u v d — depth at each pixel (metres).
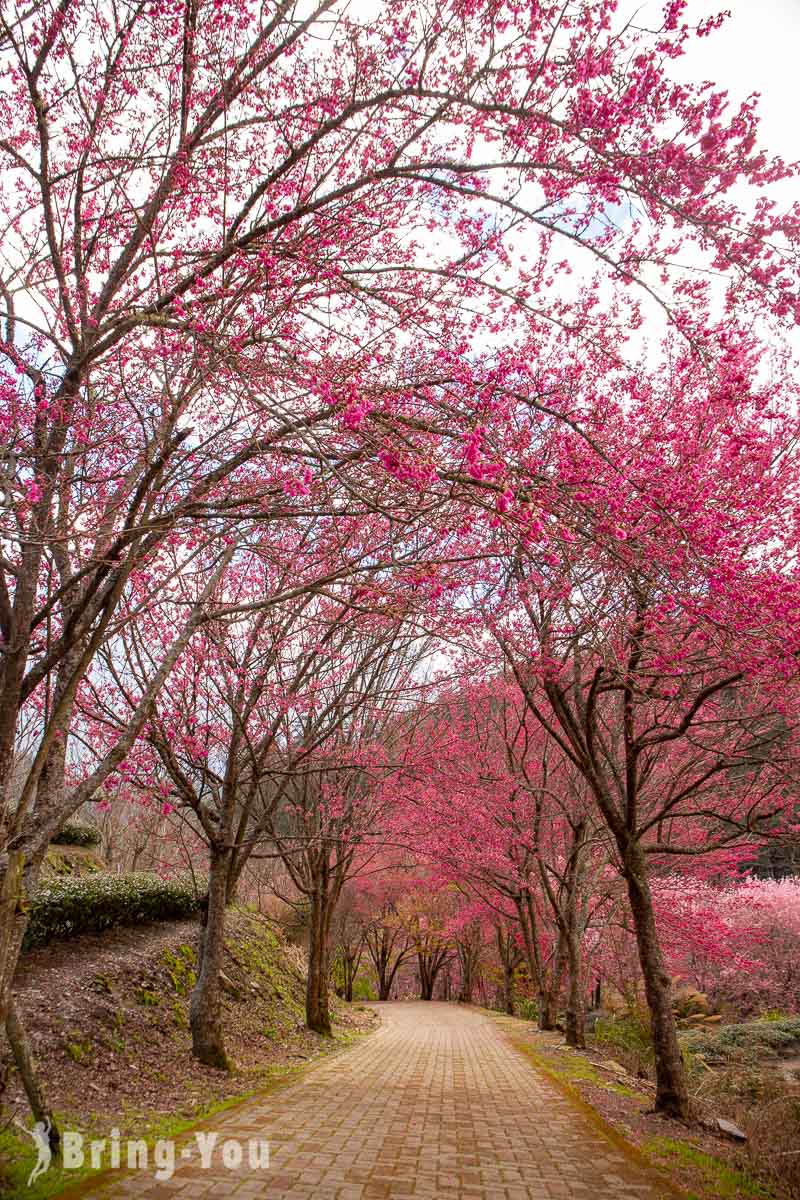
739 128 4.06
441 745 14.24
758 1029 15.13
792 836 8.93
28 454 5.10
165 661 6.30
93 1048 8.39
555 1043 14.24
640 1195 5.42
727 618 5.21
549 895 14.49
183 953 12.59
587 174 4.51
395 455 4.21
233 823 10.59
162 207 5.83
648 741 8.98
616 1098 9.02
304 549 8.26
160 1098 7.75
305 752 10.49
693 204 4.30
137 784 9.27
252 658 10.35
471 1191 5.31
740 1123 7.98
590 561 7.33
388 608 6.81
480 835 14.84
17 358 5.23
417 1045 14.51
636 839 9.20
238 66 5.07
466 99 4.63
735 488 6.90
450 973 44.06
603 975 19.27
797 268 4.29
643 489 5.21
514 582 8.72
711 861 13.19
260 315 5.44
